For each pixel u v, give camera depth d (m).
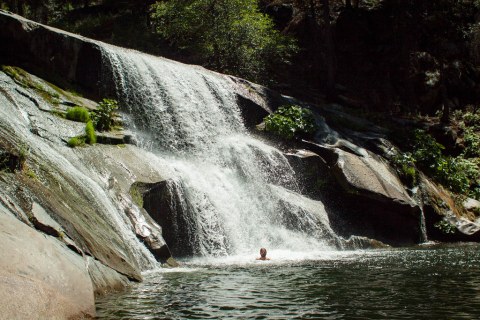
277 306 5.54
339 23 30.34
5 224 4.71
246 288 6.66
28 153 8.00
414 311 5.29
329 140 17.62
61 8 36.88
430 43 28.66
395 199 15.76
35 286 3.95
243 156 15.41
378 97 27.16
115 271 6.66
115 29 31.16
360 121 21.41
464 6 28.56
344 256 11.41
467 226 17.36
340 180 15.66
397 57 28.31
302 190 16.14
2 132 8.18
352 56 29.28
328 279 7.52
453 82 28.27
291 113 18.12
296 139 17.61
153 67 16.45
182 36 25.48
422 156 19.98
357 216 15.88
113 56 15.31
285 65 28.77
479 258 10.76
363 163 16.66
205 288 6.65
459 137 24.72
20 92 11.88
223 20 24.55
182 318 4.95
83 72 14.66
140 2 33.31
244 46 24.55
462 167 21.38
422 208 17.36
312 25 31.00
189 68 18.06
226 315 5.10
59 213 6.41
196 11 24.61
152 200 10.92
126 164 11.41
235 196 13.56
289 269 8.80
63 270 4.66
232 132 17.72
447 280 7.41
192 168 13.68
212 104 17.58
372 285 6.95
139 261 8.57
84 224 7.05
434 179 19.80
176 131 15.94
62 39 14.36
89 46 14.85
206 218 12.07
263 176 15.58
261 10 34.25
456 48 29.16
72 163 10.01
